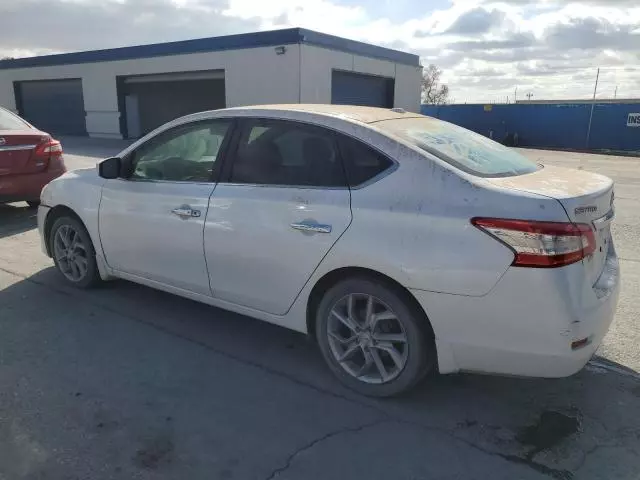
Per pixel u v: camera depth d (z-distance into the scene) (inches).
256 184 141.4
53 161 300.8
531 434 117.0
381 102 1084.5
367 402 128.6
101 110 1146.0
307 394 131.6
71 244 195.0
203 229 149.7
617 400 130.3
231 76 930.7
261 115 145.4
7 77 1323.8
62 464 104.7
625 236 289.1
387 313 124.8
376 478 102.8
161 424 118.2
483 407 127.1
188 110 1087.0
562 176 130.6
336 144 131.0
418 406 127.2
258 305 145.3
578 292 107.2
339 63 923.4
